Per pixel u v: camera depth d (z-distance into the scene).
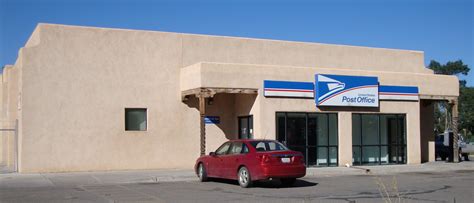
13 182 18.62
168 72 24.17
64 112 22.22
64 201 13.66
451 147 28.81
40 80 21.86
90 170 22.53
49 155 21.91
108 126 22.95
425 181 18.83
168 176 20.08
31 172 21.61
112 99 23.08
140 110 23.73
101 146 22.78
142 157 23.48
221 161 18.05
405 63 29.83
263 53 26.08
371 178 20.31
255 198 14.05
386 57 29.20
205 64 22.53
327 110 25.00
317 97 24.53
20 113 21.89
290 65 26.61
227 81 22.89
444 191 15.53
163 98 24.02
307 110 24.50
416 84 27.44
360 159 26.02
